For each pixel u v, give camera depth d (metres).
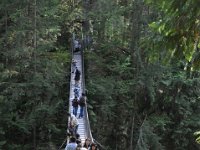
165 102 27.02
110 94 26.28
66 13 28.34
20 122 22.00
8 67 21.91
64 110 25.31
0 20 22.47
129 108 26.80
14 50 21.11
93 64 28.28
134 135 26.28
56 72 22.53
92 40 29.22
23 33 21.05
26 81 22.33
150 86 24.84
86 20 28.55
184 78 25.80
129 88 26.41
